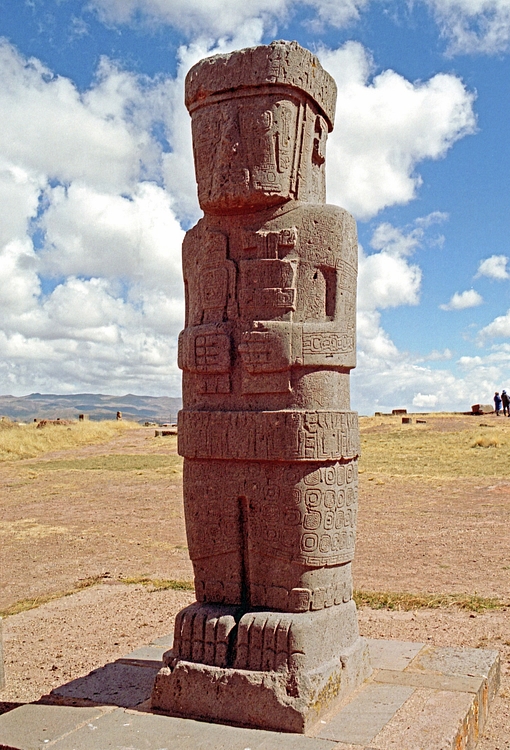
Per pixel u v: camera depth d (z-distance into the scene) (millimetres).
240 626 5227
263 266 5453
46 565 11359
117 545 12750
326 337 5344
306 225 5461
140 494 18797
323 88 5781
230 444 5438
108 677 5973
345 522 5477
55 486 20531
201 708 5121
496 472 20016
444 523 13656
